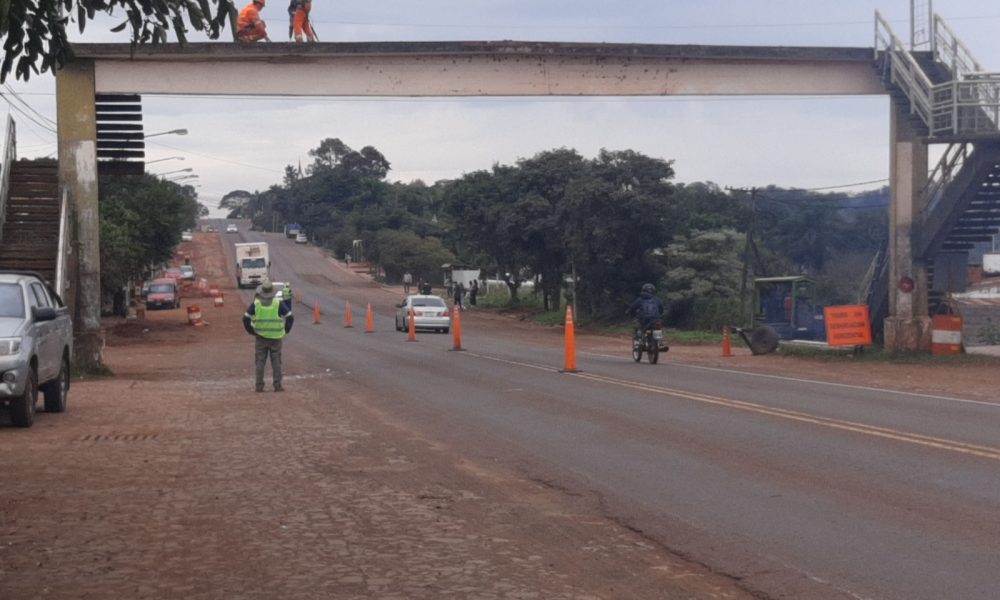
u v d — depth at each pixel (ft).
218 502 31.07
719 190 246.47
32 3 29.43
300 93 87.51
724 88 93.91
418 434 45.50
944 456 36.45
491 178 214.69
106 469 36.42
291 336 142.61
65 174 80.53
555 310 207.21
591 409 52.24
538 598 21.61
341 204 545.85
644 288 89.81
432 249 350.84
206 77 85.10
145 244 191.72
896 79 90.53
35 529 27.53
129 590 22.20
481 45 89.76
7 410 52.29
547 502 31.19
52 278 77.36
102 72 82.07
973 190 87.30
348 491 32.78
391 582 22.77
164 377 79.71
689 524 28.02
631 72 92.84
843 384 66.44
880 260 107.45
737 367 83.76
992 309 163.43
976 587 21.74
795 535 26.43
